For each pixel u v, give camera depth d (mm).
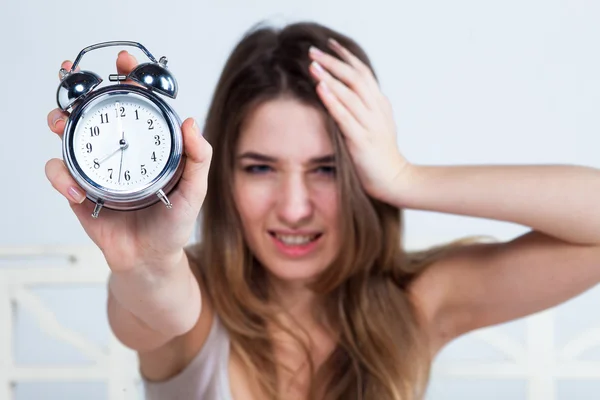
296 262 1782
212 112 1830
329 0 2912
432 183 1710
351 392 1846
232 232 1820
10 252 2400
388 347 1860
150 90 1126
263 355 1806
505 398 2672
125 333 1520
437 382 2344
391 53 2895
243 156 1750
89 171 1102
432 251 1998
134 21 2941
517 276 1768
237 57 1812
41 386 2758
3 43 2941
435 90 2891
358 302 1865
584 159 2887
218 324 1811
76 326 2785
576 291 1752
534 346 2346
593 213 1649
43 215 2963
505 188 1679
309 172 1752
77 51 2953
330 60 1690
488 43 2885
